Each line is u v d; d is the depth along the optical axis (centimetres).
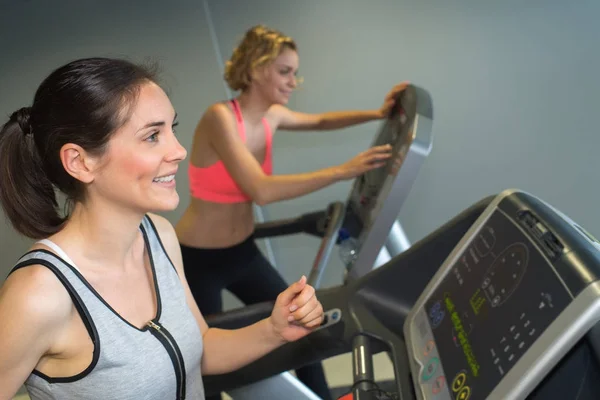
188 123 293
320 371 204
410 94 197
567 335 77
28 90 286
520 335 85
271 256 321
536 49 284
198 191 220
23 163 103
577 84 287
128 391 103
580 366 78
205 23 282
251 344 124
